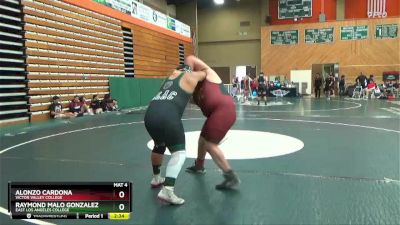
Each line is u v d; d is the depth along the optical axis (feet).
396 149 18.35
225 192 12.10
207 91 12.48
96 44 44.96
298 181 13.10
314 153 17.69
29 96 34.01
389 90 65.26
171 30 68.69
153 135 11.35
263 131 25.18
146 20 58.70
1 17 30.94
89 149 19.70
